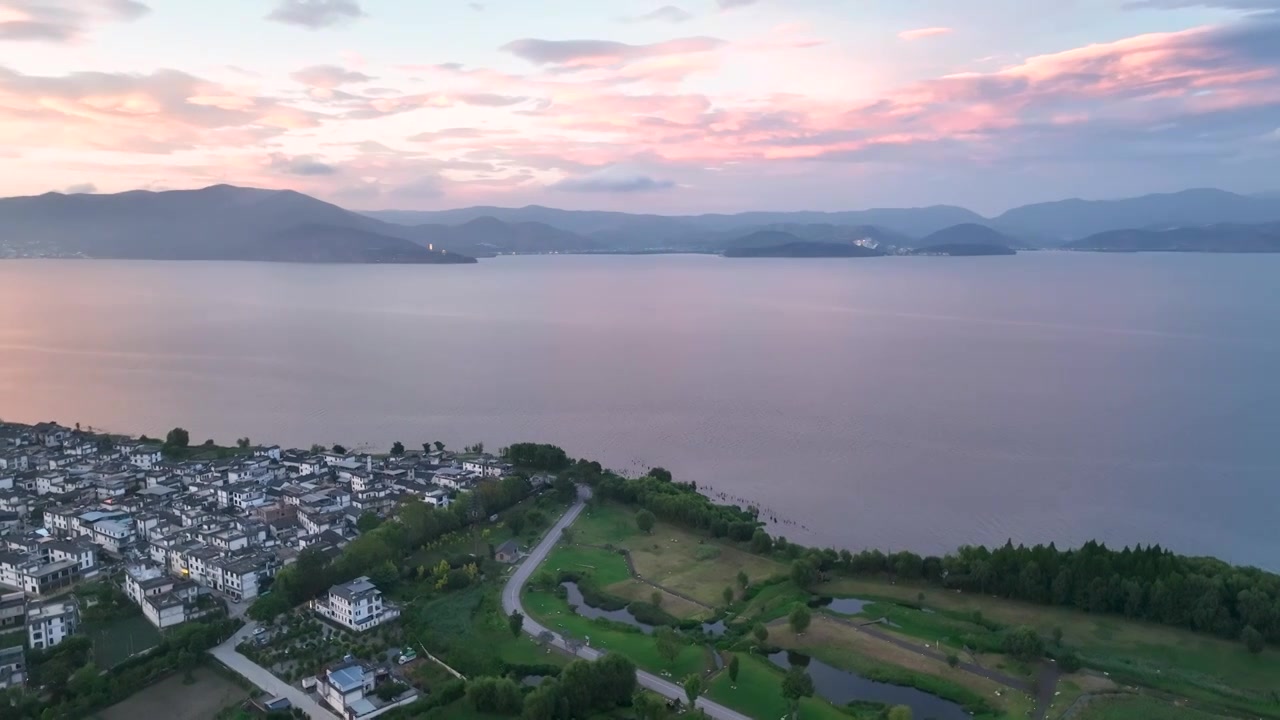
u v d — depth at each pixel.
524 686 194.00
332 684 185.75
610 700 188.75
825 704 191.62
